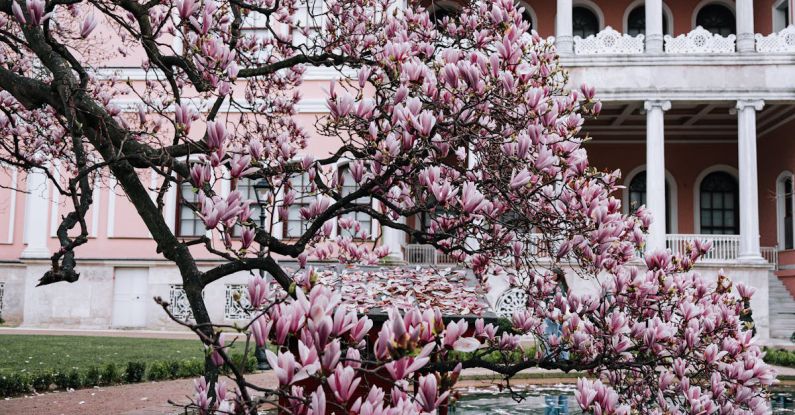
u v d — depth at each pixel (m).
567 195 4.32
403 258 20.02
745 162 19.80
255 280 2.45
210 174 3.17
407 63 3.86
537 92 4.00
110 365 9.87
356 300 4.60
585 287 17.36
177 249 3.98
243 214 3.18
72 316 19.59
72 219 5.12
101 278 19.69
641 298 4.24
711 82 19.95
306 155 4.52
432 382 2.15
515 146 3.99
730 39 20.09
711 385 3.89
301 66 7.68
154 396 8.67
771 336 19.50
